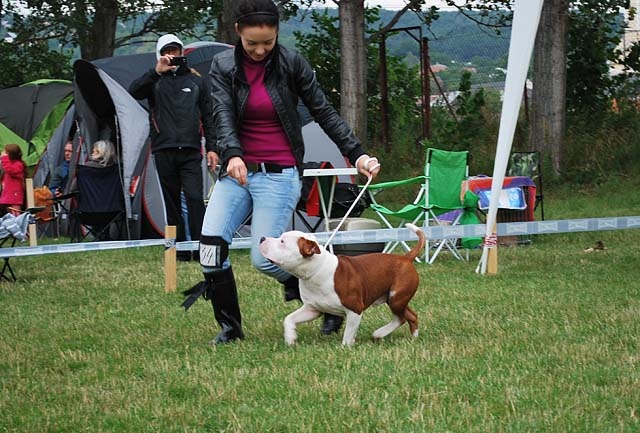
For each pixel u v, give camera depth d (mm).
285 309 6949
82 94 11578
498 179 8656
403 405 4305
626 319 6305
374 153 19578
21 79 24734
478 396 4434
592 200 15805
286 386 4660
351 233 8641
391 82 22234
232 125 5387
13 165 12203
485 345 5500
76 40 24484
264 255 5297
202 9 25547
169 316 6820
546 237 11758
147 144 11391
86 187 11078
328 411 4234
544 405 4262
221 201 5504
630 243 10953
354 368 4965
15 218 9070
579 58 19234
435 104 21766
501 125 8578
